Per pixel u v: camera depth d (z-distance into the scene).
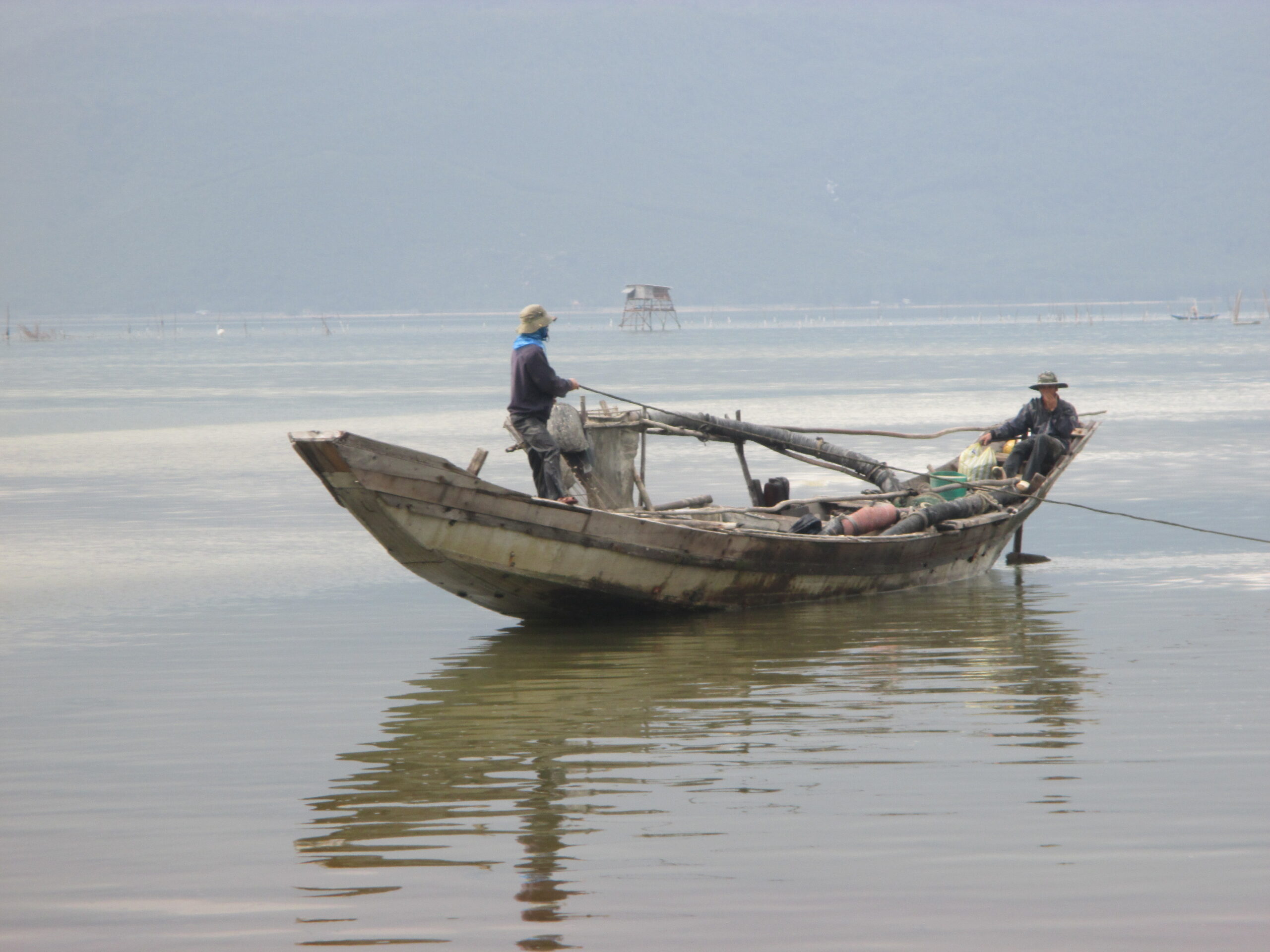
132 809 35.00
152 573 73.12
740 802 34.59
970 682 47.25
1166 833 31.77
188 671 50.91
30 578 72.00
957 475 72.25
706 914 28.08
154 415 196.25
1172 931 26.94
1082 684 46.47
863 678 48.25
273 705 45.66
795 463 119.06
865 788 35.50
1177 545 77.75
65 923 28.19
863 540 62.62
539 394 58.84
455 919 28.08
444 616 61.50
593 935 27.22
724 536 58.16
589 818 33.69
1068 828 32.25
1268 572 68.88
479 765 38.38
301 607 63.69
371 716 44.09
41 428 173.88
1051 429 76.62
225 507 99.25
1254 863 29.95
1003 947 26.44
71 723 43.56
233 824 33.81
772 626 58.22
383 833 33.03
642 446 69.75
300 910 28.62
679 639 55.94
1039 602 62.53
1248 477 105.50
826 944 26.69
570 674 49.78
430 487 51.69
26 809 35.12
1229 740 39.03
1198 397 195.62
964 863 30.31
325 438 49.41
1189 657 50.31
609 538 55.72
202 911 28.67
